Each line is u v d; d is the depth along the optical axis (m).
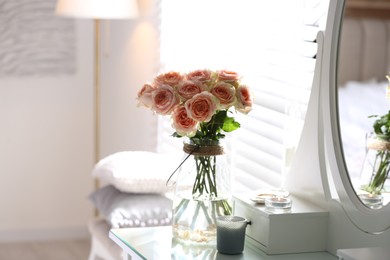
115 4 3.83
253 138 2.58
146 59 3.80
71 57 4.76
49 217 4.86
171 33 3.44
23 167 4.79
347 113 1.95
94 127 4.86
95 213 4.58
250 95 2.01
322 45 2.06
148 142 3.82
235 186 2.74
